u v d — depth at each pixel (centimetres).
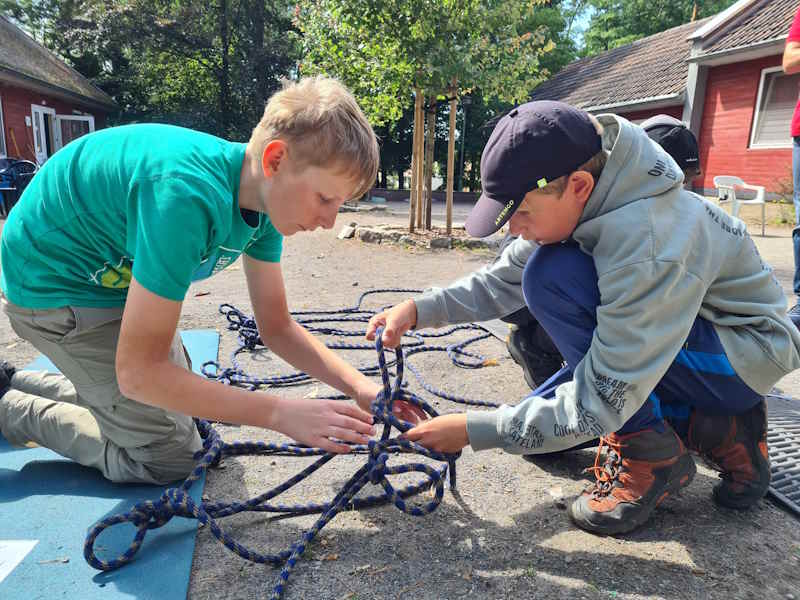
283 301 192
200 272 162
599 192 150
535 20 2342
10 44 1587
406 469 163
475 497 183
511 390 265
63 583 142
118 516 148
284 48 2158
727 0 2431
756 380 165
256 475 195
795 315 317
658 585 145
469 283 201
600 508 163
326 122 136
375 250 679
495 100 2344
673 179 149
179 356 182
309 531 156
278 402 155
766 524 171
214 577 147
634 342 143
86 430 184
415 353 313
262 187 147
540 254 169
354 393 188
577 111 152
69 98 1700
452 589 143
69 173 157
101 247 160
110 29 2155
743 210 997
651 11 2583
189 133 155
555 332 168
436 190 2147
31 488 182
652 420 161
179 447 181
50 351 170
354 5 662
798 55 348
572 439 151
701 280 148
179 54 2281
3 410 194
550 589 143
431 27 664
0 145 1420
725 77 1152
